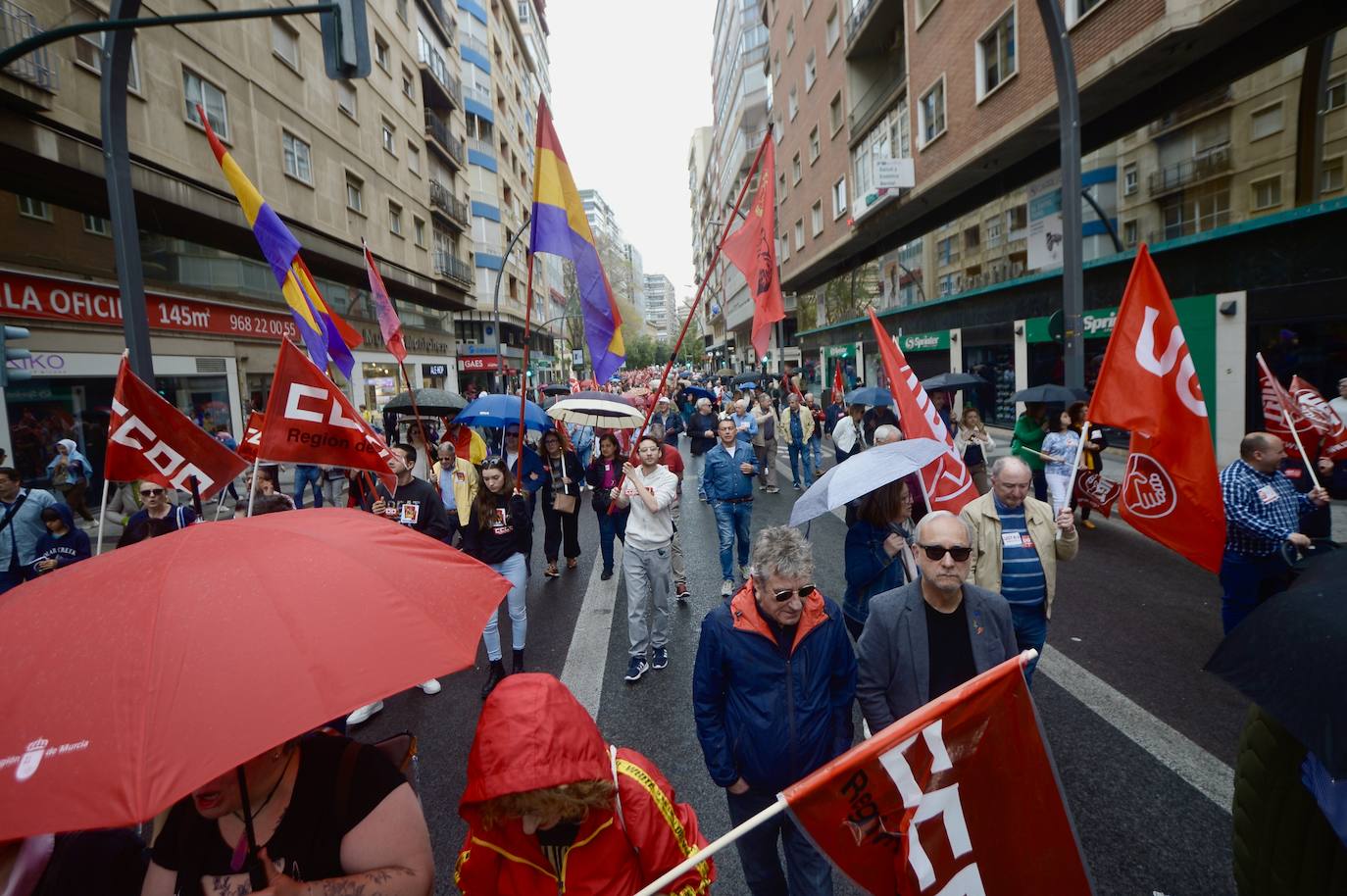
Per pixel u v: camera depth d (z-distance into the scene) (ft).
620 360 19.02
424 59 98.73
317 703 4.18
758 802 8.14
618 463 25.29
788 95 110.83
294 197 60.75
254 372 58.85
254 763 5.00
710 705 8.20
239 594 4.57
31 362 38.24
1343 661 4.83
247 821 4.85
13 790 3.65
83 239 42.73
